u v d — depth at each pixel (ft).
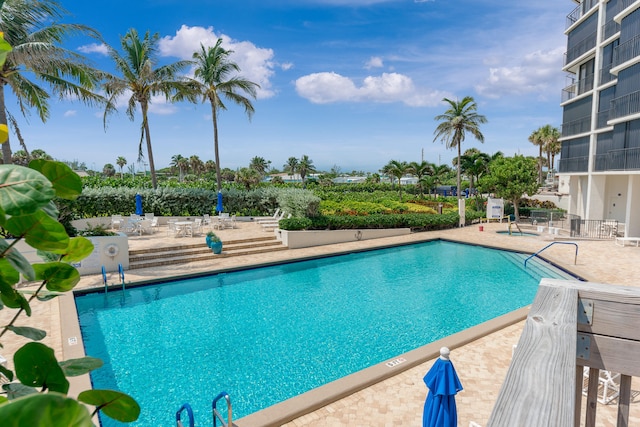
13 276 4.33
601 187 82.43
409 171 170.30
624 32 69.21
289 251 61.87
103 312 36.68
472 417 18.90
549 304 5.92
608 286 6.31
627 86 68.44
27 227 3.96
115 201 75.72
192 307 38.22
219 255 55.93
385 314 36.76
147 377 25.27
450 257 62.49
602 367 6.09
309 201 68.64
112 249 46.75
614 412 18.56
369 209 89.92
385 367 23.53
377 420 18.86
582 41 89.40
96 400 4.07
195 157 315.58
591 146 83.61
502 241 70.95
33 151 151.43
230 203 85.51
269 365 26.86
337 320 35.19
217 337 31.40
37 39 46.09
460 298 41.60
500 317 31.96
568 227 84.12
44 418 2.01
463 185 207.21
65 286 5.19
